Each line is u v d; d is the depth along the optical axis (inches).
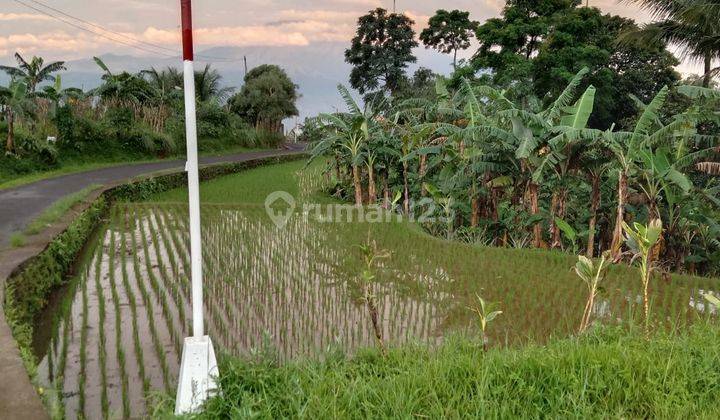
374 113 683.4
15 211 508.7
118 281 361.7
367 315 300.8
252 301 322.7
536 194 462.9
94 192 624.4
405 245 459.5
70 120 956.0
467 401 158.1
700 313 295.3
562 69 965.8
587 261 245.3
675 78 1148.5
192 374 166.4
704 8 455.5
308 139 2138.3
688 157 403.9
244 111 1784.0
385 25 1882.4
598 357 183.2
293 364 197.0
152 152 1137.4
